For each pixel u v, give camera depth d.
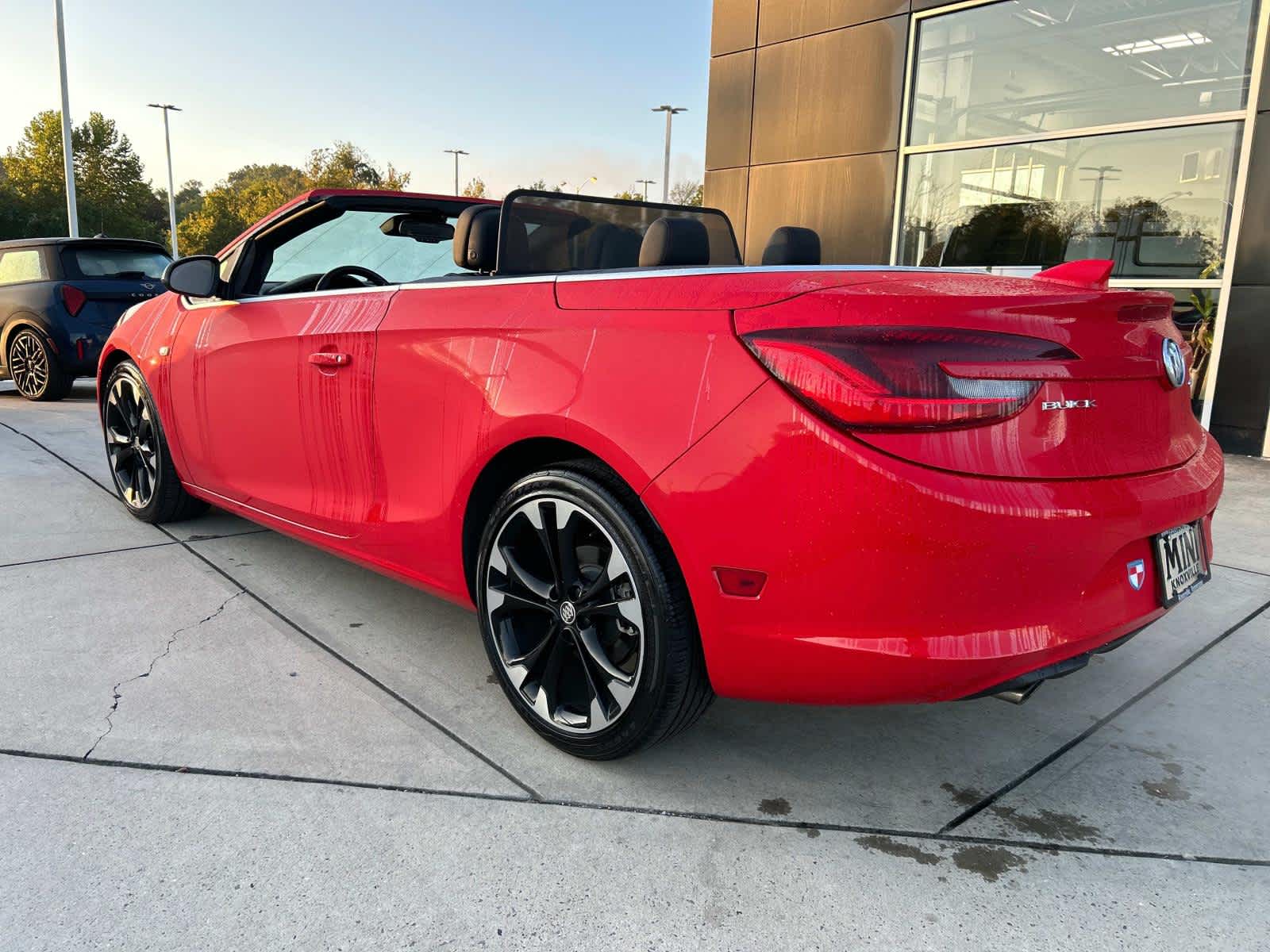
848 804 1.83
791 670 1.59
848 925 1.48
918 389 1.45
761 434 1.53
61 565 3.16
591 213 2.36
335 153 61.56
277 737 2.03
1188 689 2.38
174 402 3.24
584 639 1.87
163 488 3.49
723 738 2.10
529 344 1.92
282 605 2.84
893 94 7.18
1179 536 1.80
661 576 1.71
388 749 2.00
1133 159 6.08
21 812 1.72
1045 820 1.79
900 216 7.32
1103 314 1.65
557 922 1.47
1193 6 5.67
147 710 2.13
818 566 1.51
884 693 1.54
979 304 1.51
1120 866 1.65
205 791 1.81
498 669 2.08
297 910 1.47
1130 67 6.00
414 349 2.19
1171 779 1.95
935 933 1.46
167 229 85.62
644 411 1.68
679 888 1.56
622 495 1.77
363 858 1.61
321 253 3.00
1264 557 3.50
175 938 1.40
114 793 1.79
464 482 2.07
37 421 6.38
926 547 1.45
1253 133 5.50
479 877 1.57
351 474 2.47
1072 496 1.54
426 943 1.41
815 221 7.84
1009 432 1.50
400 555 2.33
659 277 1.79
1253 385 5.67
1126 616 1.67
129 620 2.69
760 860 1.64
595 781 1.89
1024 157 6.58
